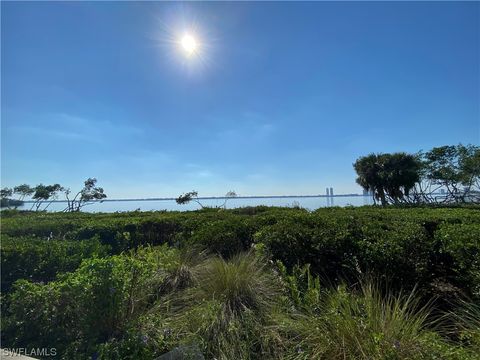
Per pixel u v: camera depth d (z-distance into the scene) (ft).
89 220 25.93
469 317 9.84
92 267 9.71
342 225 15.49
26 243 14.98
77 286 9.46
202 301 11.46
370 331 8.46
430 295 12.39
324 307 10.45
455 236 12.90
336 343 8.48
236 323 10.02
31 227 22.62
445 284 13.33
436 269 13.70
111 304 9.45
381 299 11.05
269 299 11.88
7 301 11.39
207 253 17.60
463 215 21.89
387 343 7.93
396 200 98.73
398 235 13.53
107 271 9.69
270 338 9.53
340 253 13.46
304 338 9.22
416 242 13.38
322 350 8.38
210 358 8.97
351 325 8.71
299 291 11.46
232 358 8.84
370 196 105.60
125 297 10.05
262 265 14.23
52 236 21.47
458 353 7.79
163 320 10.05
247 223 19.63
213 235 18.34
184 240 19.80
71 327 9.74
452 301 11.76
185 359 8.44
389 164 98.48
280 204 52.03
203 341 9.18
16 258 13.48
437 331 9.66
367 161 102.06
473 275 10.79
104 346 8.26
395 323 8.73
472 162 91.66
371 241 13.43
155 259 14.57
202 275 14.08
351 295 10.56
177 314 10.96
